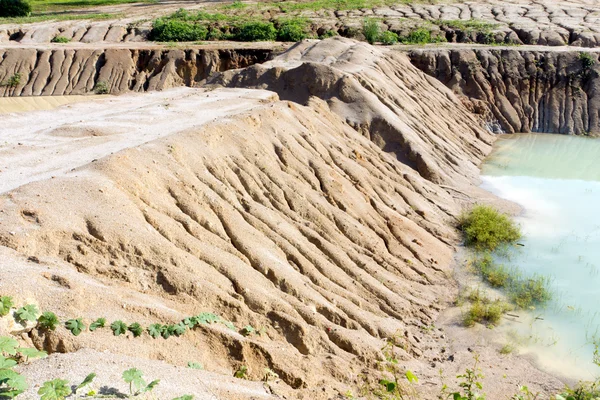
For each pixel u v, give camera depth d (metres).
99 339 10.20
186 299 12.45
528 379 14.65
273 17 51.38
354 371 13.38
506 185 28.89
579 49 41.22
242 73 31.34
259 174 18.97
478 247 21.77
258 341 12.44
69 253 11.97
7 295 9.77
